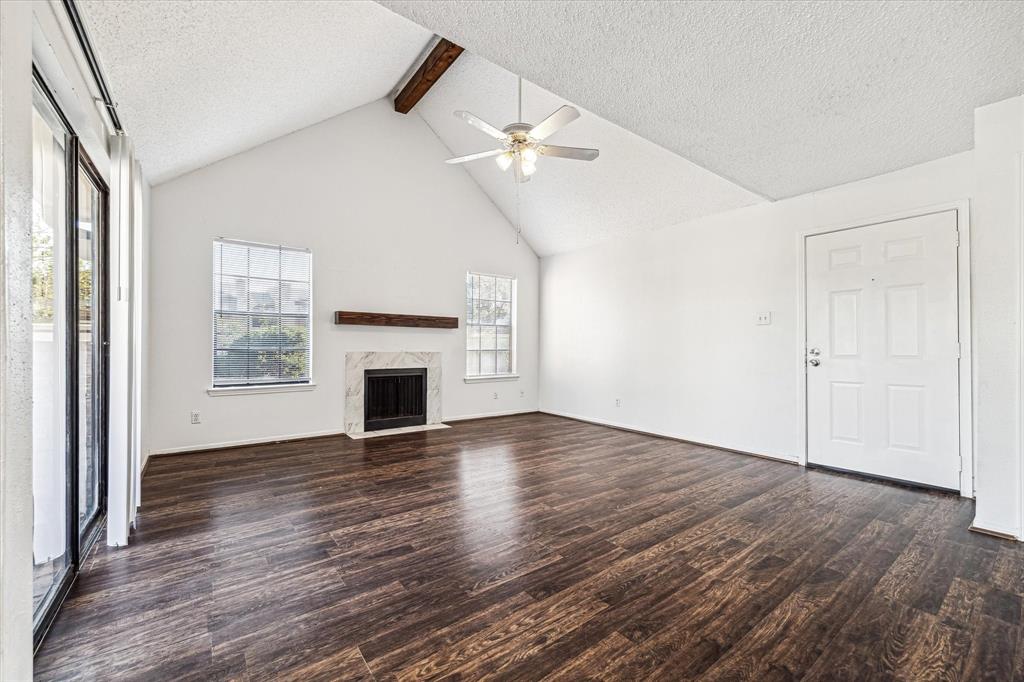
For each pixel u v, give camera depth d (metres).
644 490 3.28
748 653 1.58
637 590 1.97
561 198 5.52
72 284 2.01
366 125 5.23
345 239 5.08
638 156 4.39
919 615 1.79
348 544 2.39
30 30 1.05
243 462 3.94
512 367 6.66
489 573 2.10
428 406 5.74
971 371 3.10
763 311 4.24
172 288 4.14
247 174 4.51
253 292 4.58
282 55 2.97
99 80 2.02
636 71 2.21
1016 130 2.44
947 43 1.96
